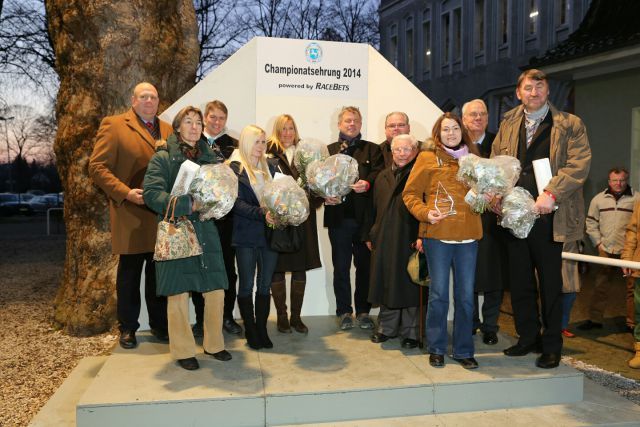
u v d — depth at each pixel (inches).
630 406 136.8
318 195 149.6
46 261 450.3
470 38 686.5
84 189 201.0
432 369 139.4
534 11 585.0
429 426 124.2
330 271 194.4
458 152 134.5
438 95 759.7
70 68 205.2
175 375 133.6
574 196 143.1
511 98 621.9
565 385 136.9
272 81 186.2
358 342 161.5
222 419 121.2
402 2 822.5
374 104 193.5
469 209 133.5
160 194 127.7
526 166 145.2
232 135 185.2
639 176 346.0
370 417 127.6
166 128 162.9
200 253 131.3
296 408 123.9
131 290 154.5
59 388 148.3
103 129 151.9
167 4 211.8
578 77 378.3
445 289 137.8
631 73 344.8
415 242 147.9
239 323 182.2
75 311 202.8
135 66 202.2
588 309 262.2
